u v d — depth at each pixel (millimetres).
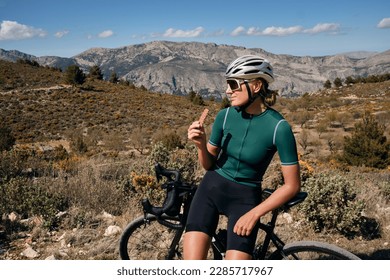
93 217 5445
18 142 42750
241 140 2557
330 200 5145
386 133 40750
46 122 55156
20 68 91125
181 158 7430
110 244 4434
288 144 2428
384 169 20828
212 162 2732
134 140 39094
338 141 37844
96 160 12797
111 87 89750
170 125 59094
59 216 5355
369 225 5348
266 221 5441
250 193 2570
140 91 92125
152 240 4102
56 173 9734
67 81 83562
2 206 5555
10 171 9453
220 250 2686
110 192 6359
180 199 2795
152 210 2809
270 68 2516
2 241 4676
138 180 6406
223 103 77188
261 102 2553
